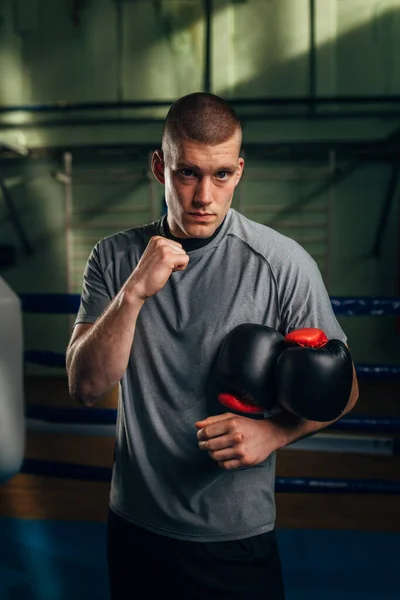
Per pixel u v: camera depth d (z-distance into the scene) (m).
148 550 1.00
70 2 5.50
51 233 5.67
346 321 5.46
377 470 2.78
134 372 1.01
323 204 5.47
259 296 0.97
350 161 5.36
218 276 0.98
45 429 2.57
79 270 5.66
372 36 5.35
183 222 0.87
